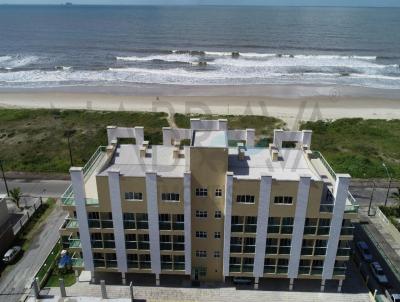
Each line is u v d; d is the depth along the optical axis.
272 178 41.66
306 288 48.75
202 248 47.44
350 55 197.00
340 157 85.75
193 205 44.81
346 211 43.81
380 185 74.50
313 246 45.31
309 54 198.88
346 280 50.38
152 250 46.62
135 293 48.06
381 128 102.50
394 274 52.03
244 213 43.88
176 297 47.50
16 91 133.25
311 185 41.84
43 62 182.25
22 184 75.38
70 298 46.31
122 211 44.47
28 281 50.75
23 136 97.94
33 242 58.12
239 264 47.09
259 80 142.25
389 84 141.88
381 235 59.78
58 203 68.25
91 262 47.91
